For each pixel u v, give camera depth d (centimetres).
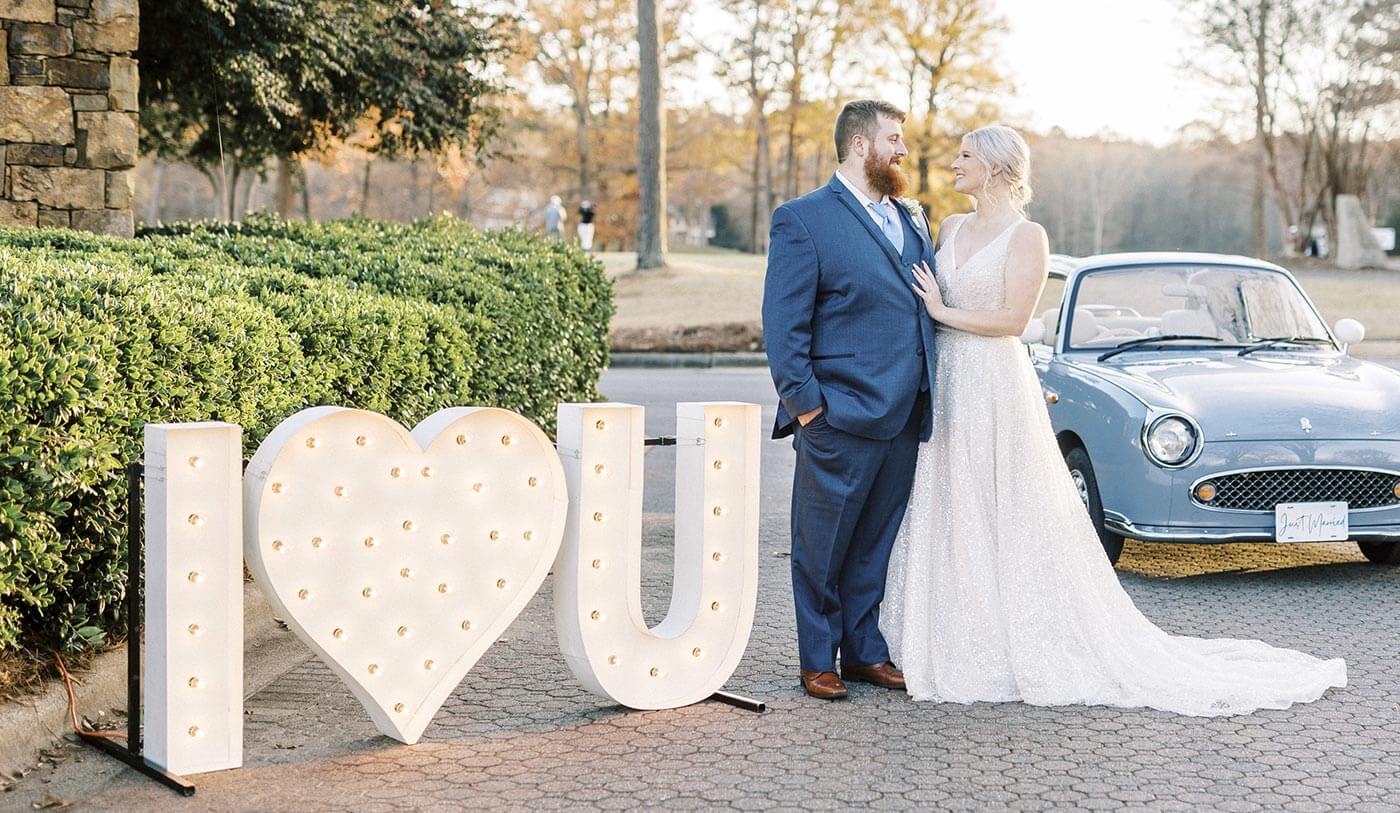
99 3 1068
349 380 637
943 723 466
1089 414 714
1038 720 470
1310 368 735
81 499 460
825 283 489
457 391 754
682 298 2636
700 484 492
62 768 411
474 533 452
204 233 1098
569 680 521
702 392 1585
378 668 434
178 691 400
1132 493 676
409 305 715
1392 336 2142
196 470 400
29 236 814
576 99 4622
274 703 487
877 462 491
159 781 399
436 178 5519
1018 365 513
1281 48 4081
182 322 516
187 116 1880
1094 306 797
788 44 3969
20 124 1055
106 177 1078
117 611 485
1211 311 796
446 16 1670
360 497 429
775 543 797
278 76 1443
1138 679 492
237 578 409
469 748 437
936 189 3400
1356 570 723
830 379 491
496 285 897
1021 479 507
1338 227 4122
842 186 500
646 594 669
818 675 499
